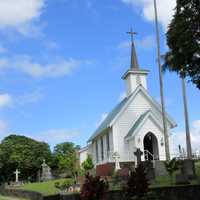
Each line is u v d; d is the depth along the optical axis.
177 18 26.20
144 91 51.19
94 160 58.28
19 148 85.69
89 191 22.28
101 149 55.34
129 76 54.28
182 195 25.86
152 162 36.81
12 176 85.00
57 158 86.75
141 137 47.47
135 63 55.09
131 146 48.31
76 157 61.75
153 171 33.03
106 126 50.81
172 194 25.69
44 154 87.50
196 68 26.53
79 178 41.75
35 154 86.50
